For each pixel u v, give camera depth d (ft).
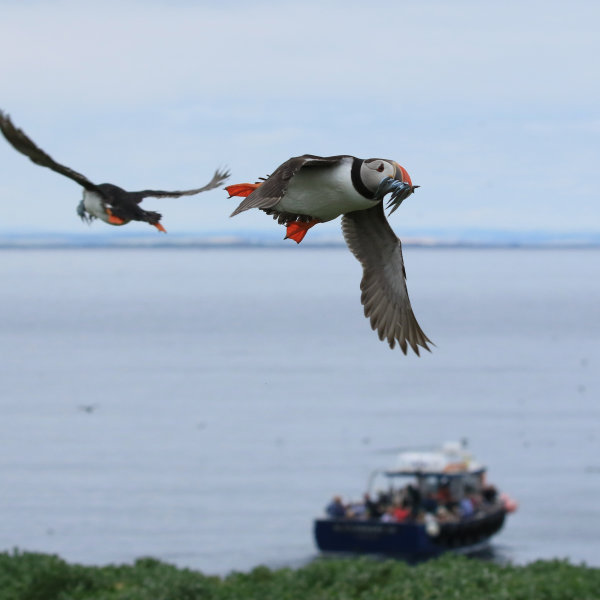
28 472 200.85
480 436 244.42
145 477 196.85
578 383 351.05
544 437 243.19
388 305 31.50
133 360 435.12
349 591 52.95
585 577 53.21
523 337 555.69
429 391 330.95
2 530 155.84
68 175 31.22
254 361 430.61
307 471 203.72
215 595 52.42
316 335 565.12
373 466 209.87
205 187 34.37
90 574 54.54
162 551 144.56
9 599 50.24
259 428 257.34
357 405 298.15
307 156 26.71
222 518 163.73
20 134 28.45
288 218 28.25
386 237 31.35
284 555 142.51
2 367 404.36
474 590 50.88
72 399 310.45
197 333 577.84
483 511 146.61
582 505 172.65
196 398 313.53
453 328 613.52
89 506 171.32
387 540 136.05
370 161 26.84
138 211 32.27
